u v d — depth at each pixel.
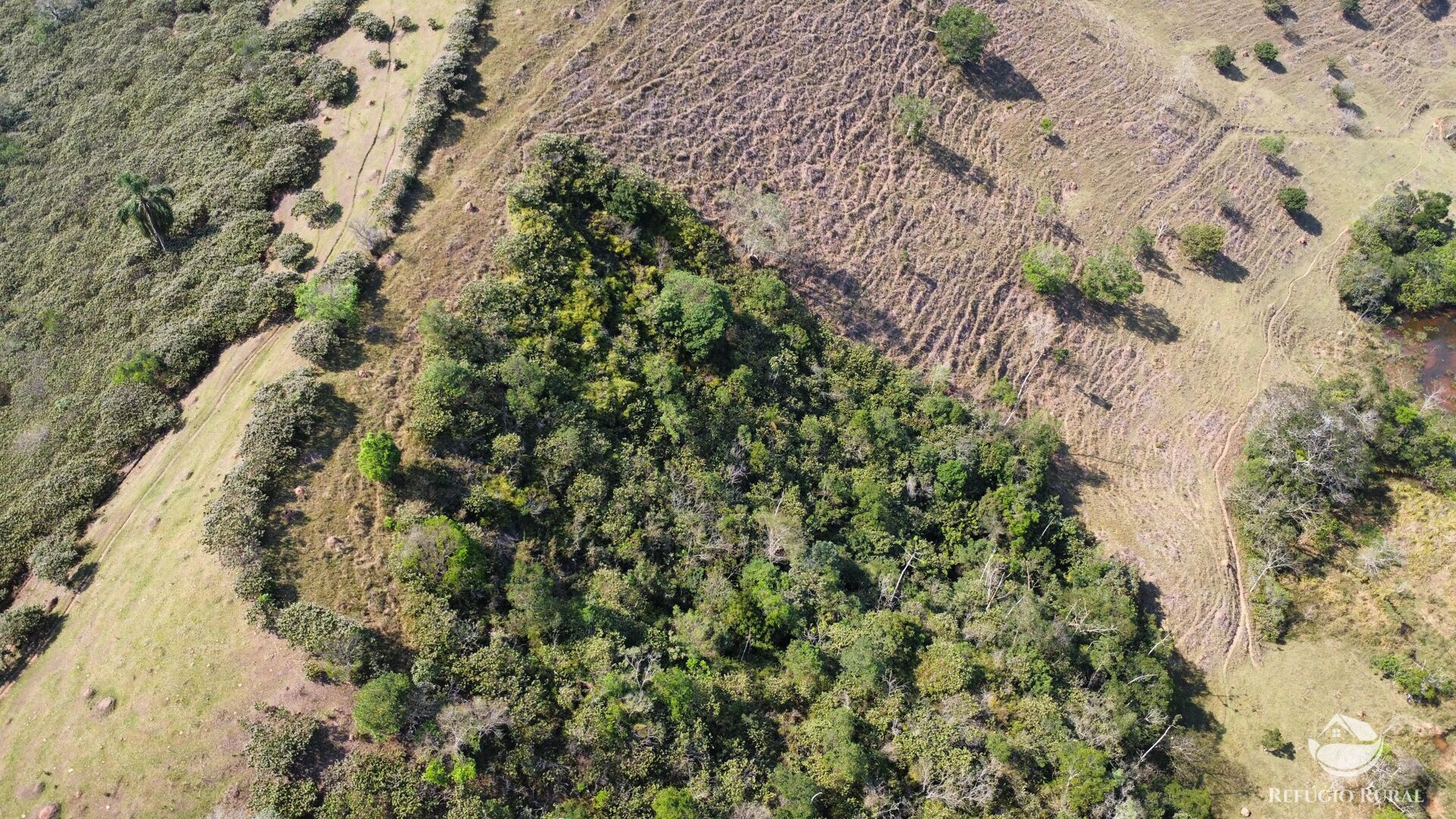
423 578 43.06
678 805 37.16
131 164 63.16
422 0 71.81
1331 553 62.88
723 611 47.31
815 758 42.41
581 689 41.16
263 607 41.09
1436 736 55.12
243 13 71.06
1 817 36.91
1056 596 56.56
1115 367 72.44
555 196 61.50
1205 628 60.34
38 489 48.22
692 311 57.78
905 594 53.94
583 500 49.06
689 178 68.19
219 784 36.91
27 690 40.75
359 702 36.94
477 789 37.41
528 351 53.41
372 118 64.88
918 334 69.31
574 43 70.56
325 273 54.53
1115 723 49.59
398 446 48.47
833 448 59.62
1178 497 66.75
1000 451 62.22
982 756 44.94
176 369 52.16
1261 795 53.69
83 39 70.06
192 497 46.47
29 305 56.97
